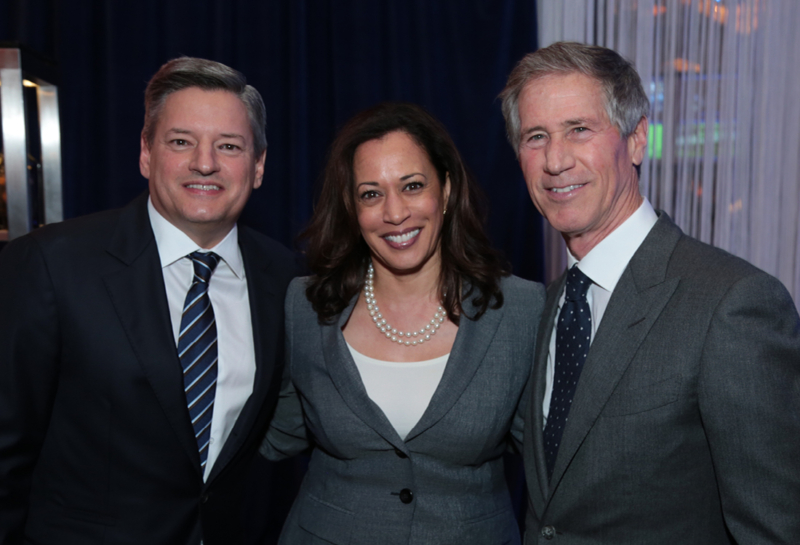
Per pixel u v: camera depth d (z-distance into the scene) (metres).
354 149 1.56
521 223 3.28
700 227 3.25
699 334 1.10
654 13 3.21
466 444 1.47
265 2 3.24
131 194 3.22
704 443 1.15
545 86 1.27
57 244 1.43
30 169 2.40
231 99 1.49
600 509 1.20
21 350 1.35
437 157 1.56
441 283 1.60
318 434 1.56
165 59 3.25
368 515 1.46
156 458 1.42
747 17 3.18
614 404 1.18
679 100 3.25
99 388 1.39
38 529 1.42
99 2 3.26
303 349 1.63
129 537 1.41
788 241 3.24
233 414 1.57
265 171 3.28
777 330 1.06
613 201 1.28
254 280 1.66
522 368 1.54
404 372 1.54
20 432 1.36
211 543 1.52
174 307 1.54
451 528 1.44
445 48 3.28
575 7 3.22
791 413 1.04
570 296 1.36
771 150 3.21
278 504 3.32
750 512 1.05
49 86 2.48
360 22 3.25
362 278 1.67
